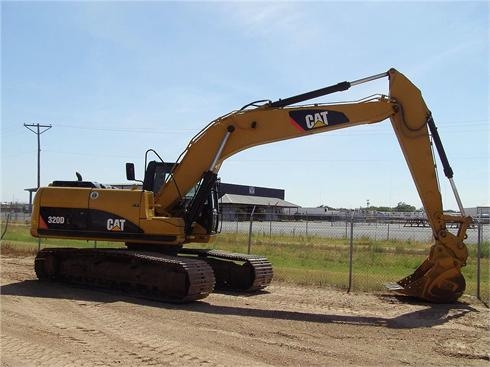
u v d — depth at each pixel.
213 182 12.43
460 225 11.38
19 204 64.50
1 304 10.22
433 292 11.39
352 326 9.07
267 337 8.07
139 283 11.75
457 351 7.63
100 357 6.76
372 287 13.44
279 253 22.00
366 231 41.12
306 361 6.90
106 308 10.11
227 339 7.86
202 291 11.06
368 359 7.10
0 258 19.11
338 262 19.70
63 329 8.22
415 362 7.04
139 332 8.15
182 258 11.55
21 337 7.68
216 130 12.12
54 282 13.32
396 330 8.88
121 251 12.27
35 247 22.22
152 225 12.11
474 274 16.64
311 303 11.41
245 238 27.66
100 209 12.50
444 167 11.30
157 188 13.12
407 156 11.30
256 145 11.89
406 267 18.55
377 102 11.23
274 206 73.38
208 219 12.97
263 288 13.44
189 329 8.45
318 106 11.46
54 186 13.34
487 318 10.06
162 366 6.46
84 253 12.91
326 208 75.44
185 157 12.43
